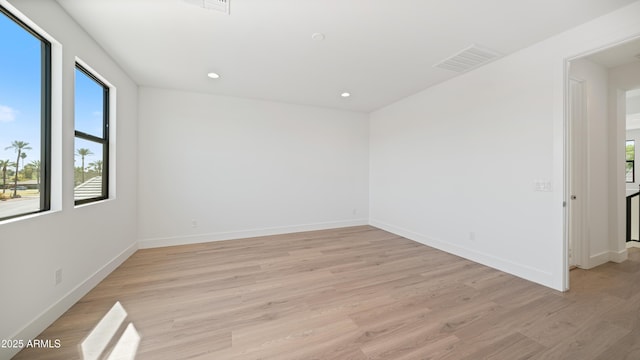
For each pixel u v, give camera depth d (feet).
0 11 5.14
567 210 7.89
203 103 13.69
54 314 6.29
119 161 10.25
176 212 13.19
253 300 7.47
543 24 7.32
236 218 14.48
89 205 7.97
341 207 17.43
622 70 10.12
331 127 17.01
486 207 10.11
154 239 12.75
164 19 7.13
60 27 6.48
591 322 6.28
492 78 9.81
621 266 9.96
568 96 7.83
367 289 8.17
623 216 10.57
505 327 6.11
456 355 5.18
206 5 6.53
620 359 5.04
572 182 9.89
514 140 9.09
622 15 6.55
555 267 8.02
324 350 5.32
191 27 7.53
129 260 10.80
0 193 5.18
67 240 6.84
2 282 4.91
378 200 17.28
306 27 7.53
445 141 11.95
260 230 15.05
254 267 10.08
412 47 8.69
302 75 11.19
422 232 13.44
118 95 10.13
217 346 5.45
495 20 7.12
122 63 9.95
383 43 8.42
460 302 7.30
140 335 5.81
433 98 12.60
